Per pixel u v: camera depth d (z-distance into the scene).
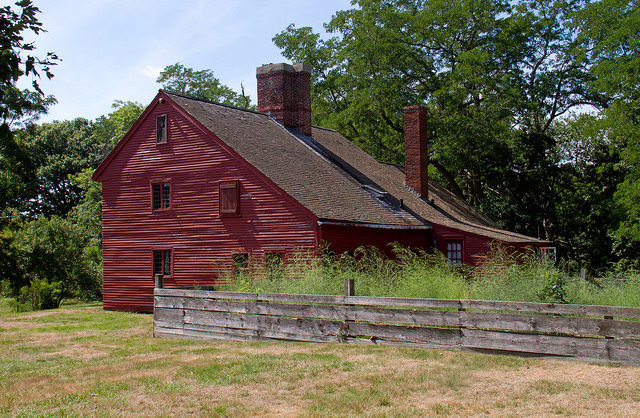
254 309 14.85
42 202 59.19
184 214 24.72
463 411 8.67
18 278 35.34
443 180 46.88
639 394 9.04
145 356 13.75
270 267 20.30
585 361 10.94
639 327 10.52
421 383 10.16
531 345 11.47
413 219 27.45
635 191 31.59
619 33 32.62
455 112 39.41
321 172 27.05
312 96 46.53
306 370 11.29
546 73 42.66
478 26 40.38
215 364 12.15
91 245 41.00
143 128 26.14
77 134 62.41
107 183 27.09
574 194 44.28
